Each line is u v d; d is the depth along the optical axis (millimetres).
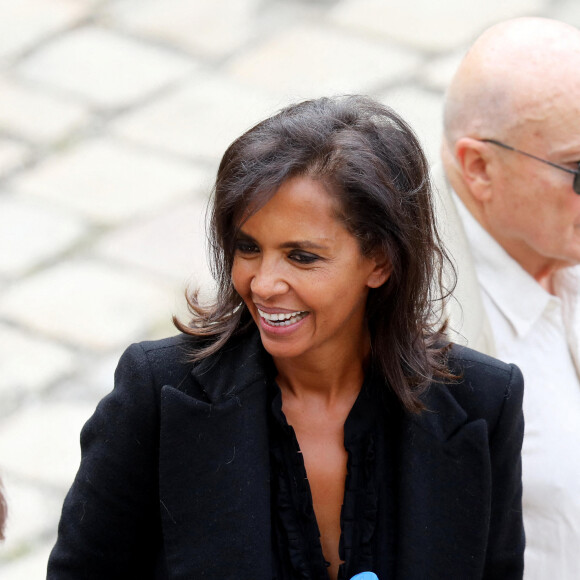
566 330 8883
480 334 8758
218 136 19984
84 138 20172
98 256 17656
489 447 7004
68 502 6891
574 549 8484
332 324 6395
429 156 14133
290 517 6750
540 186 8398
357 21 22859
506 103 8398
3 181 19234
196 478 6609
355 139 6094
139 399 6668
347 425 6867
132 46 22391
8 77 21656
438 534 6777
